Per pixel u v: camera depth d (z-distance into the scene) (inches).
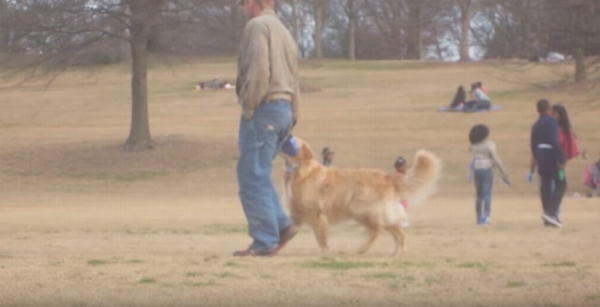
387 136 1359.5
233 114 1637.6
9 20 1137.4
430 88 1867.6
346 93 1849.2
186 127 1478.8
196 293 288.5
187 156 1249.4
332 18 3223.4
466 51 2445.9
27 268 333.4
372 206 360.2
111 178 1165.7
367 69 2283.5
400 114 1545.3
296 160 361.7
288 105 347.6
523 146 1274.6
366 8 3026.6
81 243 447.2
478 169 621.6
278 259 350.3
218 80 2017.7
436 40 3078.2
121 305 277.3
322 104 1705.2
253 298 282.5
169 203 961.5
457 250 392.8
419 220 672.4
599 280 305.1
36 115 1691.7
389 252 382.3
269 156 350.6
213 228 580.1
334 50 3270.2
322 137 1354.6
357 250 375.9
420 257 362.9
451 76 2033.7
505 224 603.2
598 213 714.2
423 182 364.5
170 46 1322.6
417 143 1309.1
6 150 1291.8
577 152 584.4
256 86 336.8
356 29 3147.1
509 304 274.7
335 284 299.9
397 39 3026.6
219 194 1072.2
